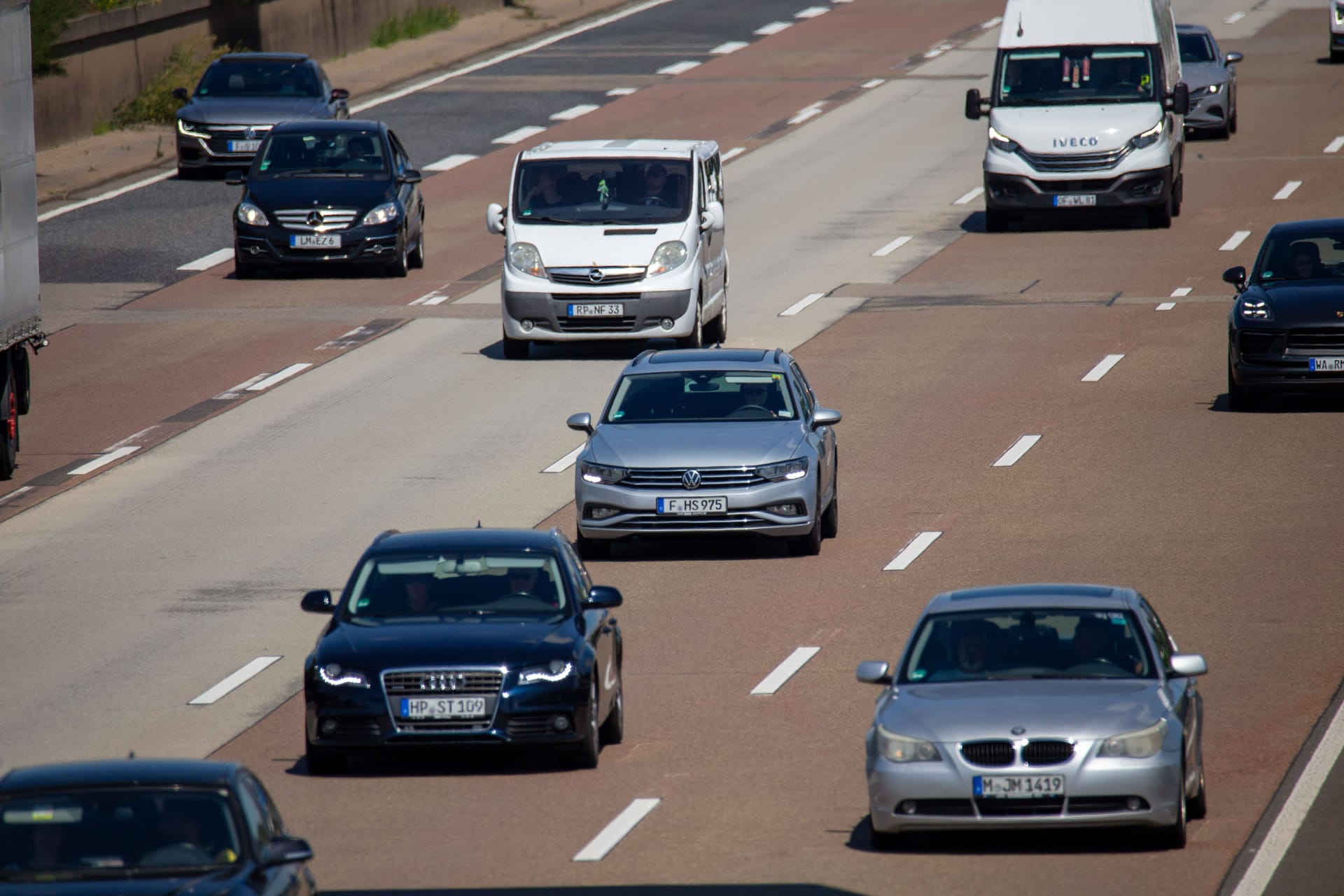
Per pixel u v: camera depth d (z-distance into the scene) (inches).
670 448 2938.0
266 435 3786.9
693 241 4279.0
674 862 1744.6
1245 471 3329.2
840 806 1915.6
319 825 1884.8
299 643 2581.2
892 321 4628.4
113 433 3838.6
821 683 2356.1
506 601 2142.0
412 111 7667.3
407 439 3720.5
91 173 6505.9
